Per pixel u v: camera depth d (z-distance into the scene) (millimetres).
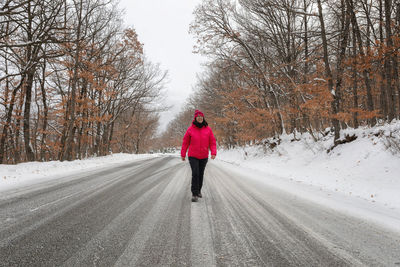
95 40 20156
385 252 2273
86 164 12930
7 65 17453
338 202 4629
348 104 15508
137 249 2184
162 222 2996
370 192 5590
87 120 18078
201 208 3746
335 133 11281
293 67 16172
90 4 16500
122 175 7973
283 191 5695
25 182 6336
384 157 7605
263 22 18750
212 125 28859
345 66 11102
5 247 2184
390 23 10023
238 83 21531
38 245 2238
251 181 7426
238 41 18203
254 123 17656
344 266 1965
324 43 11594
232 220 3156
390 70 10609
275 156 15523
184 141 4422
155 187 5656
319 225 3074
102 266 1853
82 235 2512
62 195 4605
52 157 28312
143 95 28922
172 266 1881
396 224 3229
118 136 38875
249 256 2104
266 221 3164
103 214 3312
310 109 11875
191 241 2410
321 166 9852
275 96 17250
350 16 10945
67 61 16828
